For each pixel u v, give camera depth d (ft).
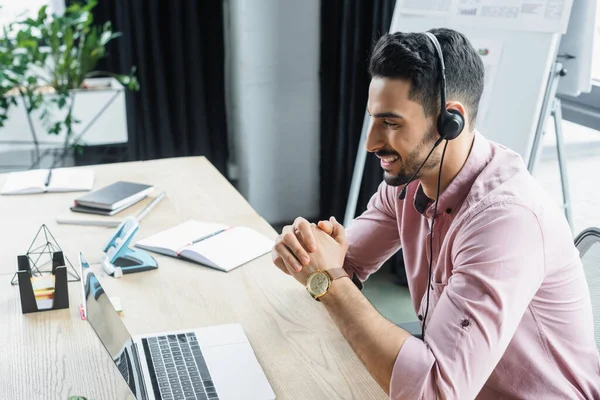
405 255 4.81
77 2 11.07
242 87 11.27
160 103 11.12
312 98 11.62
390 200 4.98
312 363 4.21
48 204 6.67
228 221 6.31
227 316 4.74
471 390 3.51
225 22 11.43
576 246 4.78
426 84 3.66
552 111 7.86
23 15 11.19
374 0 9.70
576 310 3.98
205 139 11.50
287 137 11.73
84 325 4.54
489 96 7.74
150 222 6.28
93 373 4.02
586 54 7.41
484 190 3.93
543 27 7.28
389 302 9.60
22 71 9.88
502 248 3.61
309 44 11.30
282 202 12.10
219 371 4.06
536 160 7.72
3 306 4.77
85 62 10.41
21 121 10.34
